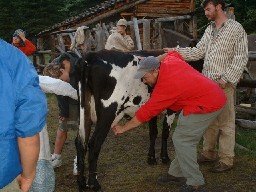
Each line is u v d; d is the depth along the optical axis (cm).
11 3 3014
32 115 184
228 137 480
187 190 398
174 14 1420
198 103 389
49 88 420
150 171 498
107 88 435
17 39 916
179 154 400
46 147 374
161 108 392
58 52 1553
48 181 367
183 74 388
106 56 437
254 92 877
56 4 3044
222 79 453
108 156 559
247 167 504
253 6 1648
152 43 1100
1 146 180
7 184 192
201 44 484
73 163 526
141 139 641
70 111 482
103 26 1176
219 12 460
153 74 388
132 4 1374
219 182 459
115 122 456
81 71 421
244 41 454
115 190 441
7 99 179
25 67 186
